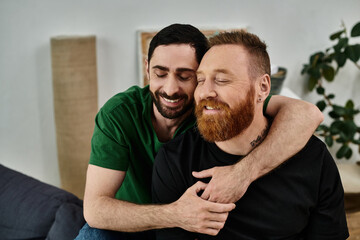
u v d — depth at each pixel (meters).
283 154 0.95
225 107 0.91
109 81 2.21
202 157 1.02
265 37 2.30
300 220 0.99
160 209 0.96
